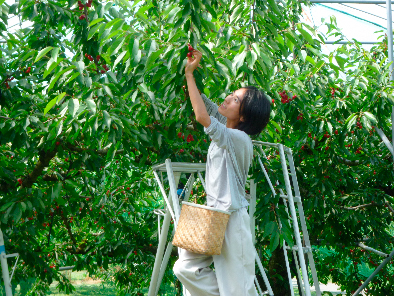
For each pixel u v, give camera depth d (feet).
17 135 11.09
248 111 6.46
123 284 23.53
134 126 10.34
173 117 10.16
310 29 8.91
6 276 10.78
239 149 6.16
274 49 9.55
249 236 6.21
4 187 13.42
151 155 15.19
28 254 14.47
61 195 13.70
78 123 9.92
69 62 8.81
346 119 14.42
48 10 11.07
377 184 20.58
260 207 9.52
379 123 14.49
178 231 6.12
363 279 24.09
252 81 8.61
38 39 12.00
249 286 6.07
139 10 7.16
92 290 42.09
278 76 13.73
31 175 13.34
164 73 7.43
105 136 10.00
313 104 14.88
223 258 6.11
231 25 8.86
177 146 12.94
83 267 20.95
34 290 23.97
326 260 24.22
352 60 17.07
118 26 6.68
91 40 10.59
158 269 8.93
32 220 15.08
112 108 9.52
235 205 6.08
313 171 17.04
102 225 18.79
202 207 5.98
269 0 8.46
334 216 19.88
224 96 8.21
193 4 6.46
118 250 19.13
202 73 6.88
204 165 8.67
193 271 6.11
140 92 10.14
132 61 6.71
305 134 15.75
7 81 11.73
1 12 11.24
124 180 18.79
